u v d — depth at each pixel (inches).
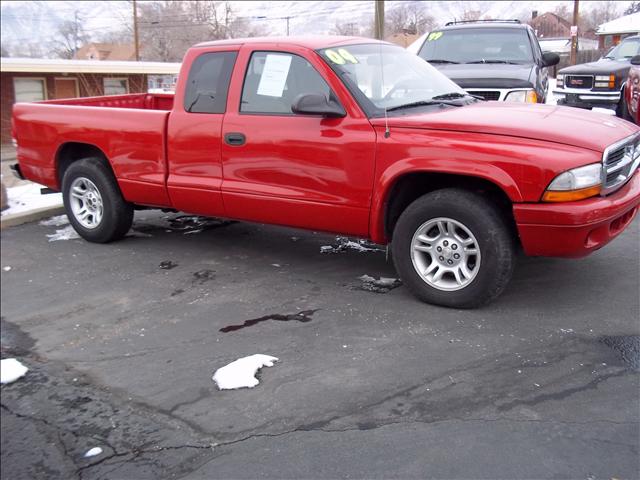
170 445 133.0
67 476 129.1
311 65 200.4
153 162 239.3
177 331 183.9
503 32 366.6
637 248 225.6
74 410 150.6
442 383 144.6
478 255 174.4
